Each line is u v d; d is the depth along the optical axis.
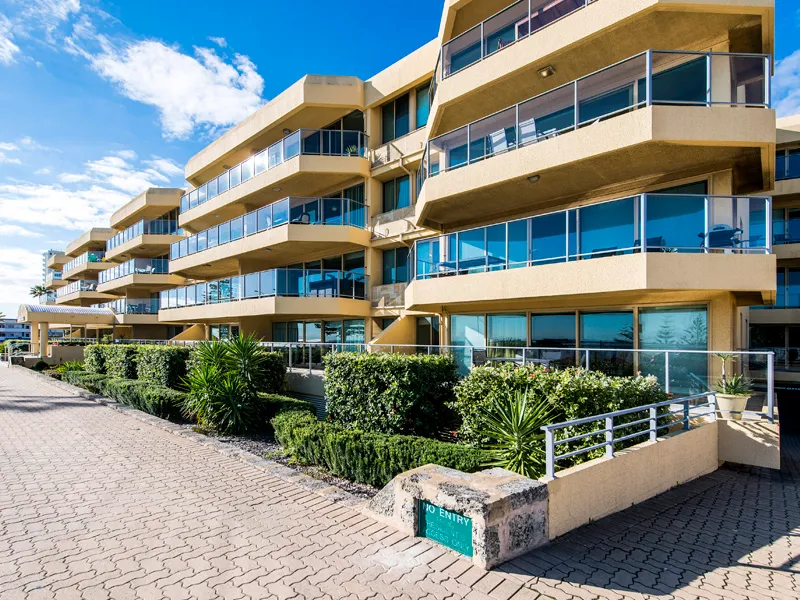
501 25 11.08
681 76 8.53
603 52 9.71
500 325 12.25
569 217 8.99
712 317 8.73
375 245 16.69
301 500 5.41
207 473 6.52
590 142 8.83
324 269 17.53
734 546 4.29
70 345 30.98
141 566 3.82
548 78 10.70
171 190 31.47
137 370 15.80
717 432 7.13
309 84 16.84
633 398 6.25
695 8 8.26
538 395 6.22
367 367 8.30
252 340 10.97
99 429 9.67
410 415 7.64
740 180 9.92
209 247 21.61
